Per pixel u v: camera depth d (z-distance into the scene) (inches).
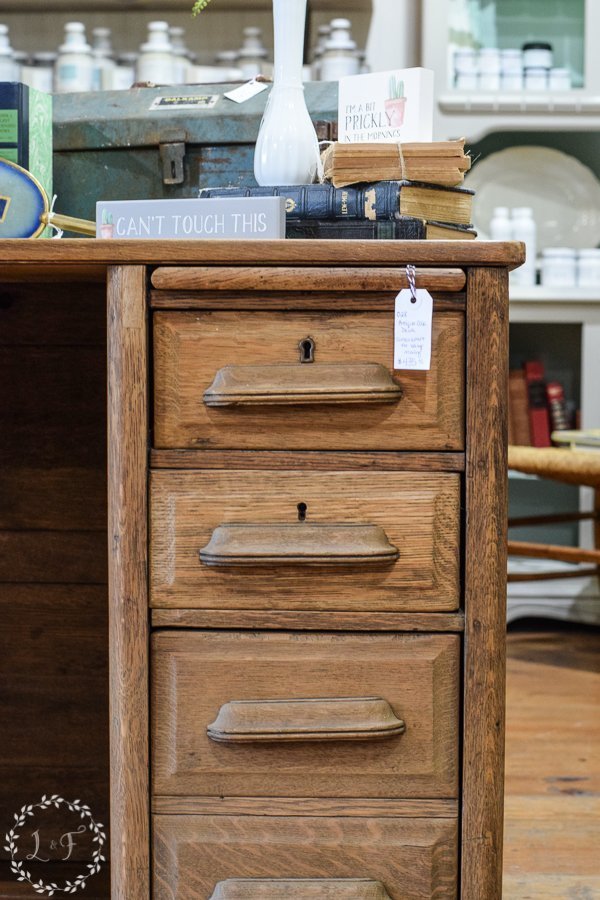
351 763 46.3
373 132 56.7
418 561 45.9
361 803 46.4
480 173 135.8
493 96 123.7
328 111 62.9
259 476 45.9
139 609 46.1
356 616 46.1
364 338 45.8
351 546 45.5
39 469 63.1
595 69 124.3
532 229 128.5
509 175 135.7
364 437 45.9
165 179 64.2
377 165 51.9
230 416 45.9
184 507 46.0
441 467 45.8
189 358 45.9
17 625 64.1
